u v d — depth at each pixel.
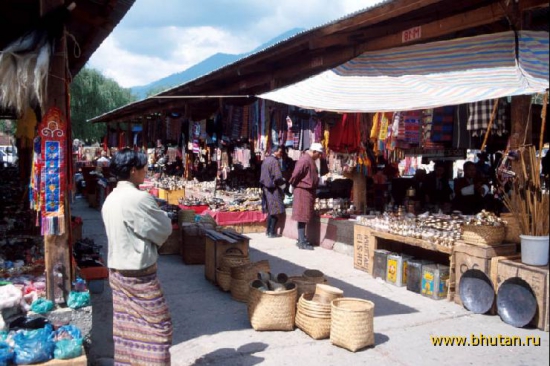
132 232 2.97
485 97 4.30
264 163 8.88
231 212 9.58
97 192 13.84
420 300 5.38
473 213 6.99
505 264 4.72
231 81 10.41
